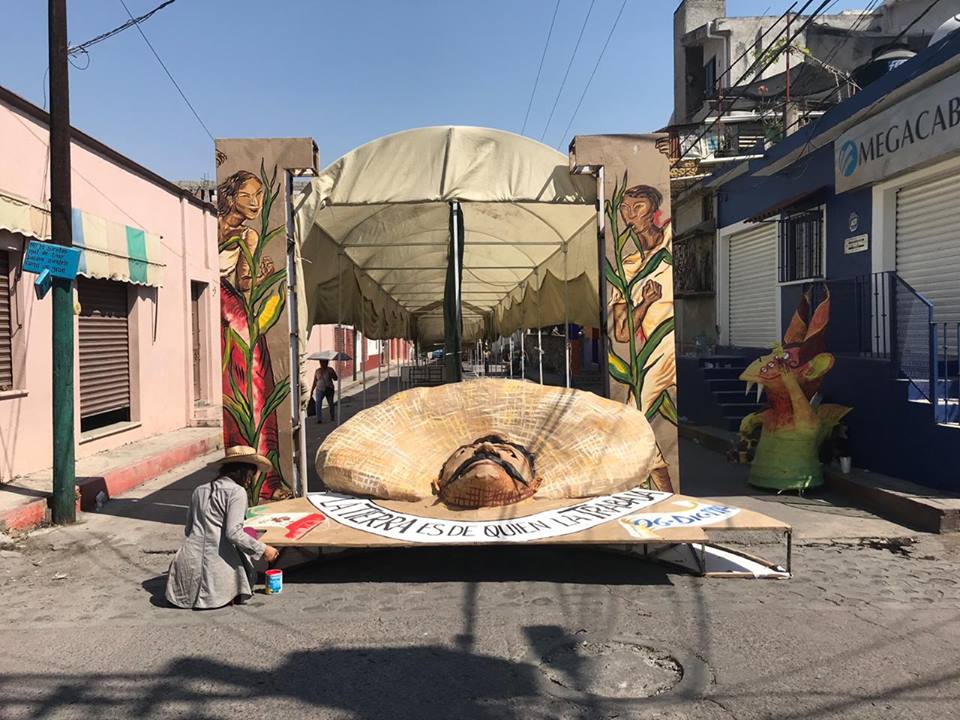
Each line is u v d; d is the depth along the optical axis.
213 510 5.21
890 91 9.23
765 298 13.77
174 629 4.78
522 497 6.20
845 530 7.07
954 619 4.83
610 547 6.38
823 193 11.44
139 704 3.77
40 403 9.26
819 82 18.36
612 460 6.59
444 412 7.33
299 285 7.73
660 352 7.61
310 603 5.26
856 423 9.11
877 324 9.21
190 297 14.16
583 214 9.74
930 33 20.81
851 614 4.93
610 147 7.61
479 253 12.77
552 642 4.51
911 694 3.80
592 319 10.64
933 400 7.75
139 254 11.77
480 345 33.75
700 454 11.65
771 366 8.75
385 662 4.25
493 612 5.04
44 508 7.67
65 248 7.43
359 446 6.76
